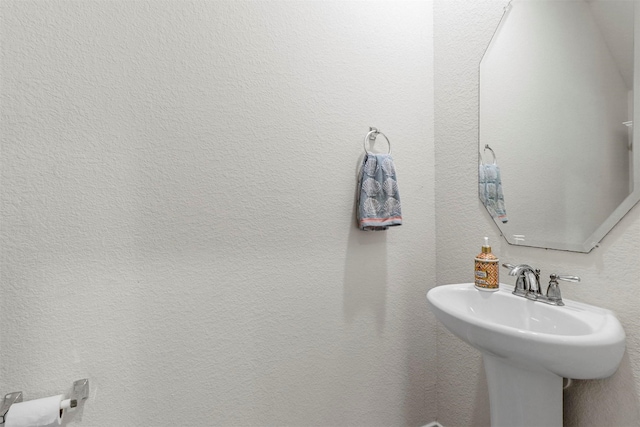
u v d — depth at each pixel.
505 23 1.13
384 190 1.18
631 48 0.82
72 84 0.81
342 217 1.19
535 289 0.96
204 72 0.96
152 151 0.90
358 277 1.23
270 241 1.06
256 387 1.04
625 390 0.84
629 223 0.83
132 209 0.88
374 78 1.26
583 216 0.92
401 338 1.33
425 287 1.39
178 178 0.93
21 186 0.77
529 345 0.71
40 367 0.79
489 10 1.18
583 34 0.92
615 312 0.85
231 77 0.99
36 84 0.78
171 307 0.92
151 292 0.90
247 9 1.02
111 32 0.85
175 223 0.93
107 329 0.85
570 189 0.95
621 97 0.84
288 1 1.09
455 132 1.32
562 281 0.97
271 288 1.07
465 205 1.28
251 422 1.04
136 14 0.87
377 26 1.27
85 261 0.83
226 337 1.00
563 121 0.97
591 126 0.90
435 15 1.40
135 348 0.88
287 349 1.10
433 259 1.40
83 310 0.83
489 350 0.82
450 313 0.89
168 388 0.92
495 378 0.98
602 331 0.73
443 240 1.37
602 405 0.88
